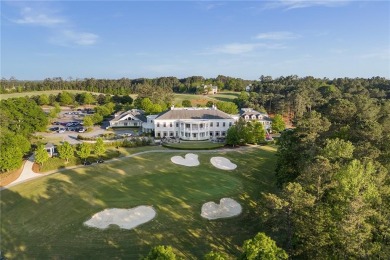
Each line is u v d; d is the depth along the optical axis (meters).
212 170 68.94
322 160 38.25
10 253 39.78
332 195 36.09
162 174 65.31
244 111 134.62
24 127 99.62
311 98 155.12
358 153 45.00
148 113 136.00
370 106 69.31
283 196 35.19
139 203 52.44
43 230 44.91
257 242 28.75
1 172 67.75
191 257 39.38
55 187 59.44
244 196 56.50
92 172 67.31
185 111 107.06
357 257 30.55
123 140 91.38
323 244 33.03
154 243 41.94
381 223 32.22
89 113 173.50
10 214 49.72
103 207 51.22
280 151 58.44
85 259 38.62
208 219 48.06
